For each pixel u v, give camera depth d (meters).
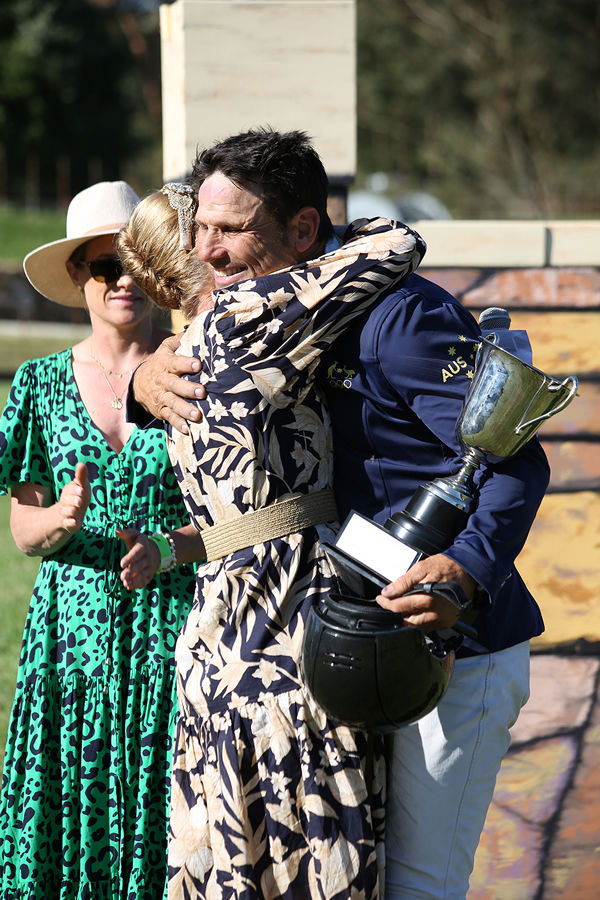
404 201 39.69
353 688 3.74
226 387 4.02
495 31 59.72
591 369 6.36
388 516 4.15
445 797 4.21
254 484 4.02
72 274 5.74
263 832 3.94
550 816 6.31
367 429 4.11
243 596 4.02
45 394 5.48
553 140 58.94
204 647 4.06
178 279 4.61
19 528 5.35
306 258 4.19
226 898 3.94
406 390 3.97
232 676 4.00
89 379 5.48
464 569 3.74
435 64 61.22
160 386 4.19
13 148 54.25
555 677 6.32
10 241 43.16
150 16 65.94
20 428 5.46
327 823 3.90
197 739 4.09
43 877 5.27
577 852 6.30
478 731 4.23
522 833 6.30
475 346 4.00
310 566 4.06
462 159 59.31
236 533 4.05
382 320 3.96
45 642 5.29
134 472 5.32
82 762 5.21
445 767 4.19
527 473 3.93
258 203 4.04
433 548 3.83
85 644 5.25
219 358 4.04
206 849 4.07
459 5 60.59
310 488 4.10
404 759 4.21
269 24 6.37
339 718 3.83
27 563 13.00
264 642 4.00
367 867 3.95
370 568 3.85
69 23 55.69
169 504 5.35
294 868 3.93
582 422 6.34
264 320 3.97
